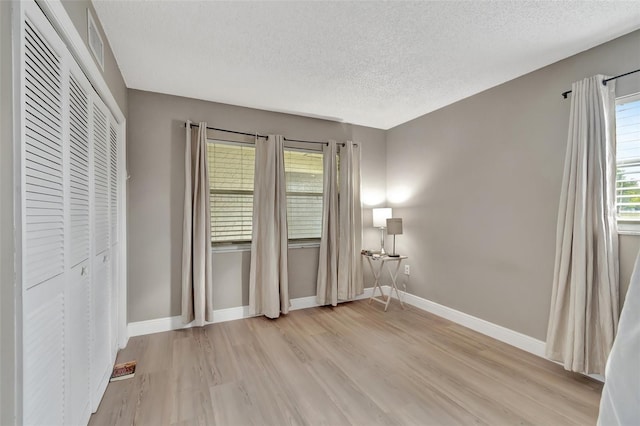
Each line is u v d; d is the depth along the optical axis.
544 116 2.50
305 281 3.81
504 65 2.49
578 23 1.92
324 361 2.43
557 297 2.26
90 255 1.68
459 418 1.76
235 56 2.34
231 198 3.44
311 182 3.95
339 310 3.70
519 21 1.91
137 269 2.92
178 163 3.12
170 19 1.88
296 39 2.12
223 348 2.65
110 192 2.20
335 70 2.58
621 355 0.49
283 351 2.60
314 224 3.97
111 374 2.20
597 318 2.08
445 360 2.45
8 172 0.87
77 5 1.45
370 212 4.25
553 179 2.43
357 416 1.78
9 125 0.87
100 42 1.87
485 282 2.98
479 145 3.04
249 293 3.40
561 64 2.39
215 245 3.35
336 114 3.73
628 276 2.03
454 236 3.31
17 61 0.90
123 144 2.62
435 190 3.56
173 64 2.45
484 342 2.79
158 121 3.02
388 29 2.00
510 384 2.10
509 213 2.76
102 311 1.97
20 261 0.91
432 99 3.23
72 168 1.42
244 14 1.84
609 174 2.07
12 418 0.88
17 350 0.90
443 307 3.44
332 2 1.74
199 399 1.93
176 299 3.09
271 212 3.44
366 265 4.23
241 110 3.43
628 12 1.81
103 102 2.02
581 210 2.11
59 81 1.25
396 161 4.18
